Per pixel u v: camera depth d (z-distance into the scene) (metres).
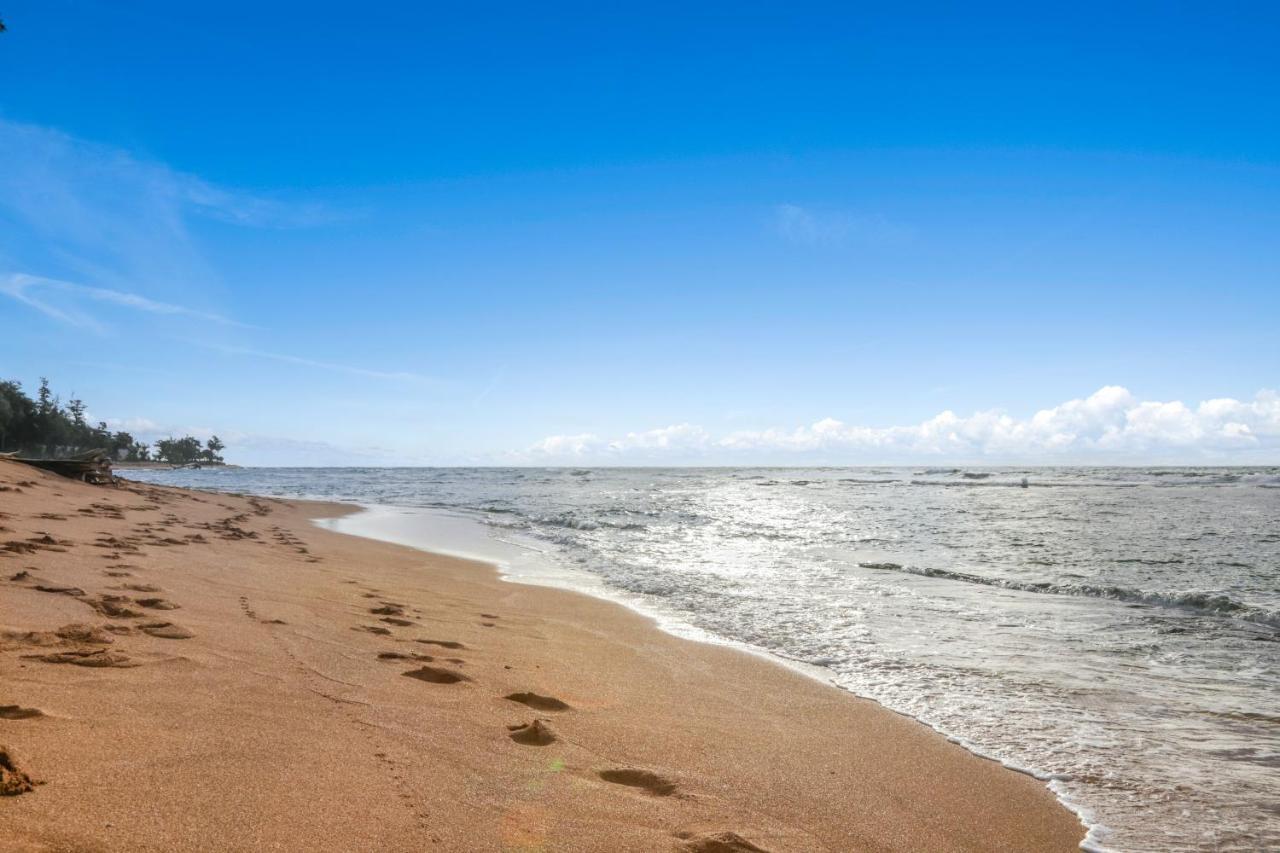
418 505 34.88
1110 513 29.23
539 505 35.38
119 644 5.34
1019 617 10.05
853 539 20.27
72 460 24.16
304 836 2.89
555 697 5.68
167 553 10.65
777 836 3.66
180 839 2.71
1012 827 4.08
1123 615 10.17
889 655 8.03
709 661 7.68
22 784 2.93
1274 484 52.78
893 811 4.18
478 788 3.69
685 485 64.94
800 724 5.72
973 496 43.25
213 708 4.26
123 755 3.39
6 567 7.57
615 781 4.14
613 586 12.49
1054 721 5.93
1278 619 9.78
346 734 4.16
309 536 18.11
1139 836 4.03
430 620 8.50
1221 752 5.29
